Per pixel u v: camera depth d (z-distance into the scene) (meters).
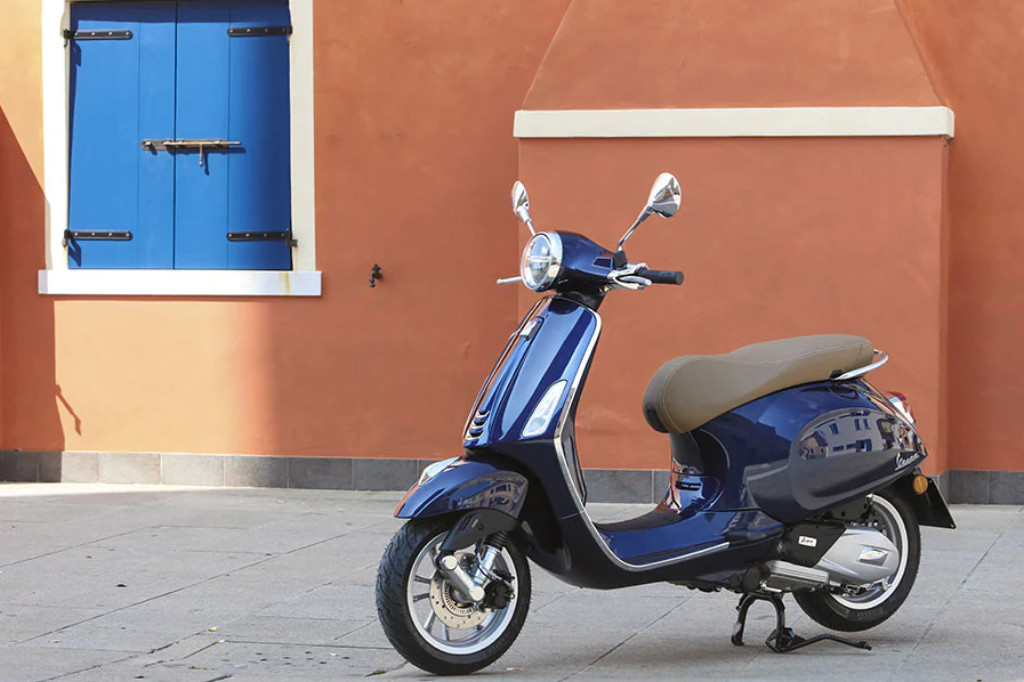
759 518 5.04
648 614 5.84
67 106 9.84
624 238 4.98
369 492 9.46
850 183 8.46
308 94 9.52
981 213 8.67
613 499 8.75
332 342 9.53
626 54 8.71
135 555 7.23
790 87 8.52
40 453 9.87
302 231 9.56
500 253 9.33
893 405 5.36
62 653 5.24
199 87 9.70
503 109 9.30
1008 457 8.68
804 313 8.53
